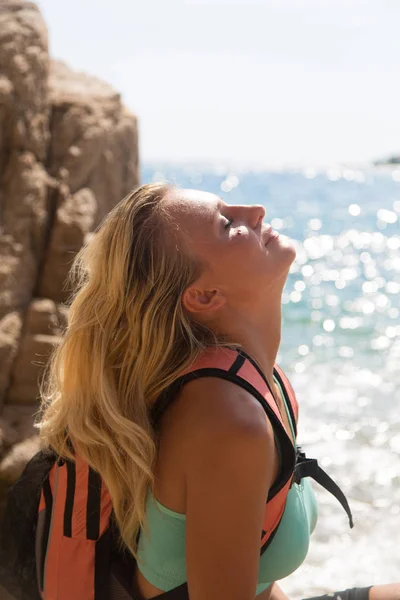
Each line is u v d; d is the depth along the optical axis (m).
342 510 4.59
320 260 21.06
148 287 1.81
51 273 4.95
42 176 5.03
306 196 49.91
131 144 5.85
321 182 72.12
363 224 30.73
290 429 2.03
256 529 1.66
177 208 1.84
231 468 1.62
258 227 1.90
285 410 2.04
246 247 1.82
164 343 1.81
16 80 4.93
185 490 1.73
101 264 1.87
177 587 1.80
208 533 1.66
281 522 1.83
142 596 1.85
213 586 1.66
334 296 15.38
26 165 4.93
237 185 67.62
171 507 1.76
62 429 1.89
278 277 1.88
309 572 3.79
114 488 1.81
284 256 1.89
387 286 16.66
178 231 1.82
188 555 1.70
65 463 1.87
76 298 1.92
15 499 1.98
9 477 4.31
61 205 5.07
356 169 126.19
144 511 1.80
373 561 3.91
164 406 1.78
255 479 1.64
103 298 1.87
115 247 1.84
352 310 13.75
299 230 28.77
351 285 16.84
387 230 28.41
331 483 1.95
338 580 3.71
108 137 5.48
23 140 4.96
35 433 4.49
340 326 12.19
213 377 1.71
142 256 1.82
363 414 6.87
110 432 1.81
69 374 1.89
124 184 5.77
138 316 1.81
